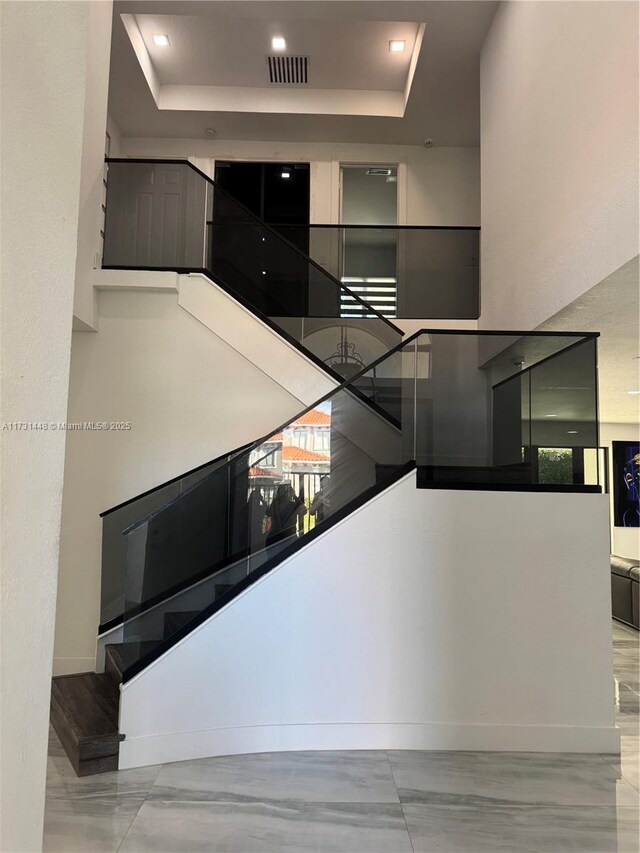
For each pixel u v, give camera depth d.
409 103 6.45
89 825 2.37
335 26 5.65
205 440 4.55
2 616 0.82
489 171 5.37
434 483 3.26
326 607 3.17
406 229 6.20
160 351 4.57
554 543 3.24
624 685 4.32
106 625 4.16
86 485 4.48
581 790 2.71
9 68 0.82
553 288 3.85
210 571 3.20
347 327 5.09
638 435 9.65
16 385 0.86
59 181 1.01
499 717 3.16
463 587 3.21
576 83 3.52
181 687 3.00
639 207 2.81
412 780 2.78
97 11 4.27
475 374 3.34
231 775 2.80
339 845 2.25
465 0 5.01
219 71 6.43
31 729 0.91
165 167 4.71
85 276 4.27
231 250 4.98
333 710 3.13
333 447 3.31
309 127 6.98
